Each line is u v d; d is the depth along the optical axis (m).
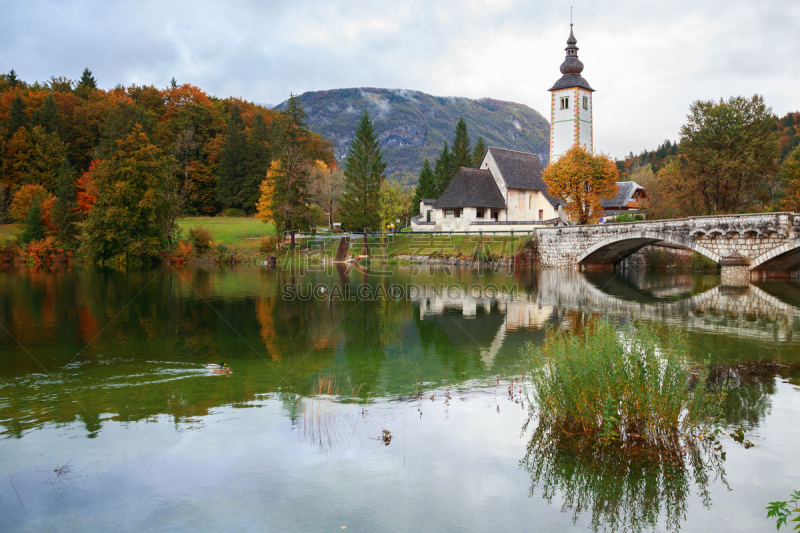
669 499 7.29
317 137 122.00
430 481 7.88
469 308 27.02
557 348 10.92
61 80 111.56
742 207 62.31
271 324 22.16
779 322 21.86
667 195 68.06
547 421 10.12
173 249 62.69
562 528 6.62
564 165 59.12
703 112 59.81
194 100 113.94
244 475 8.12
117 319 23.30
